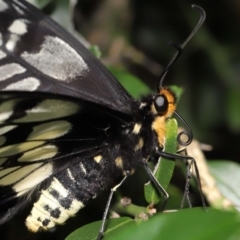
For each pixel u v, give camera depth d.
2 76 0.16
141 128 0.17
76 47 0.17
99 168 0.17
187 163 0.17
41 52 0.17
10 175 0.17
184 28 0.24
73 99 0.16
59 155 0.17
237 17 0.24
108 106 0.17
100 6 0.24
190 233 0.14
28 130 0.16
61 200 0.17
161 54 0.24
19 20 0.17
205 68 0.24
